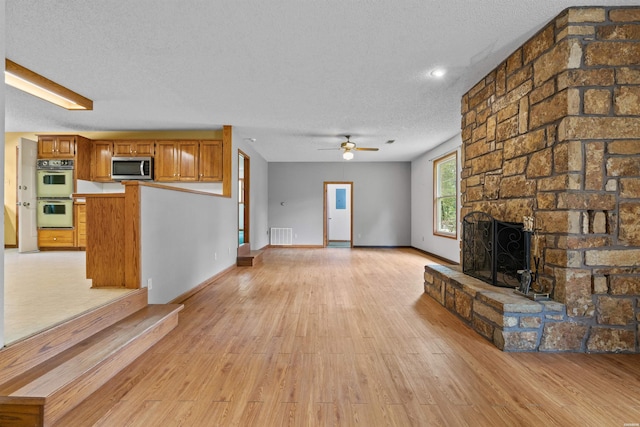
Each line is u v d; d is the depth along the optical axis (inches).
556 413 69.2
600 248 97.0
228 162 231.0
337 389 78.5
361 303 151.8
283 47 117.2
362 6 93.7
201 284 179.5
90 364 75.8
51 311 91.6
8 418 62.1
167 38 111.0
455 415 68.5
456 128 229.6
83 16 97.8
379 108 185.8
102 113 197.3
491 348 102.3
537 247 109.0
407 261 280.7
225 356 96.0
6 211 255.8
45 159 239.5
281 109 189.0
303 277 211.9
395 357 95.8
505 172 126.9
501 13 97.4
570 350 99.0
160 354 97.0
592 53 95.6
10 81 147.7
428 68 134.6
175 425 64.9
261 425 65.2
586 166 96.1
